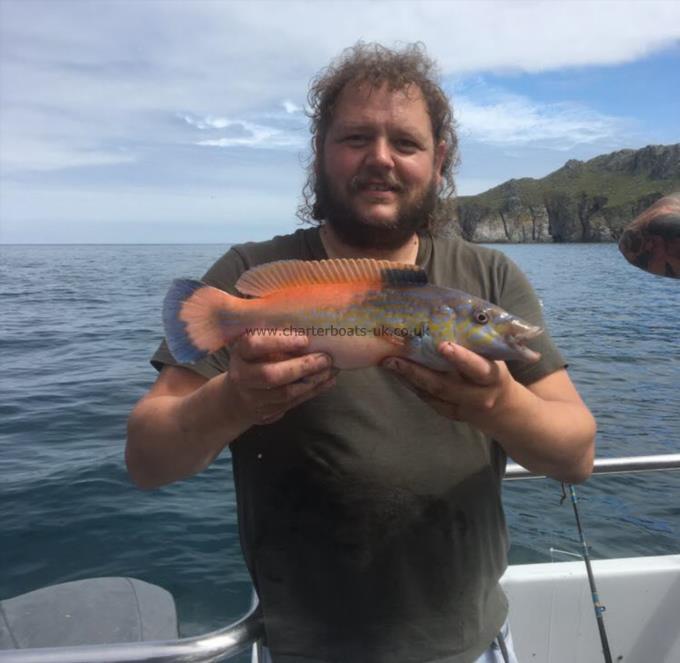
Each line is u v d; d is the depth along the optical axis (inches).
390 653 25.8
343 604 26.0
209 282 29.8
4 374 142.6
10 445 93.4
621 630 39.1
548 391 27.9
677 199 25.5
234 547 65.0
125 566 61.4
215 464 86.9
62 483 79.0
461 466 26.9
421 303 26.1
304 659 25.9
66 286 443.8
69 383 132.3
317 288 26.4
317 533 26.2
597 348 189.6
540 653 38.9
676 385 140.3
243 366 21.7
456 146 34.0
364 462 26.1
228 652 25.1
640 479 80.7
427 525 26.3
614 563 40.1
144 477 27.4
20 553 63.4
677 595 39.3
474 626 26.7
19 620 38.3
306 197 35.3
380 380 27.0
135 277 556.7
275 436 26.7
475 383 22.5
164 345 28.4
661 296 356.8
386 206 28.1
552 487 78.2
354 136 28.0
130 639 36.8
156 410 25.7
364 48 29.3
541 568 39.8
